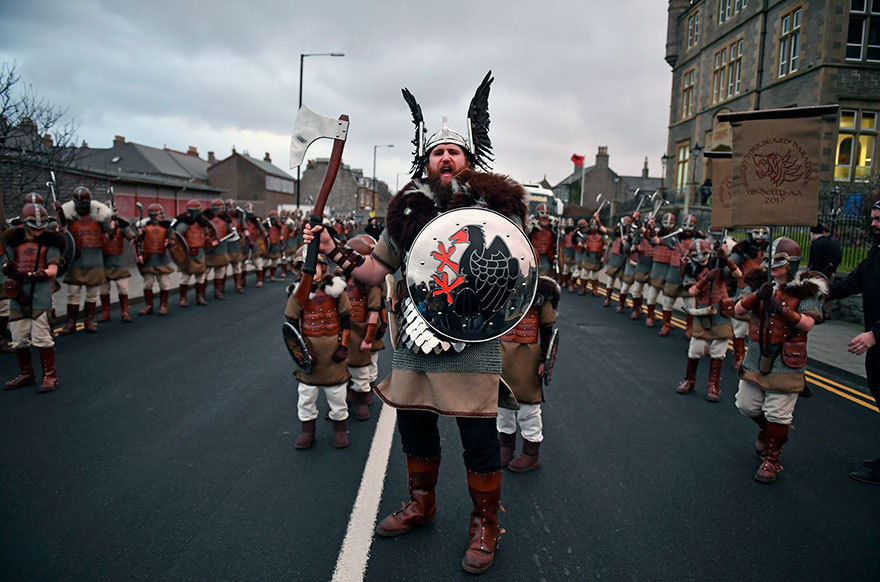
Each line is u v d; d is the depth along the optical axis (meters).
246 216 15.76
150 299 10.70
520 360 4.05
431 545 3.16
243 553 3.05
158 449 4.46
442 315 2.62
